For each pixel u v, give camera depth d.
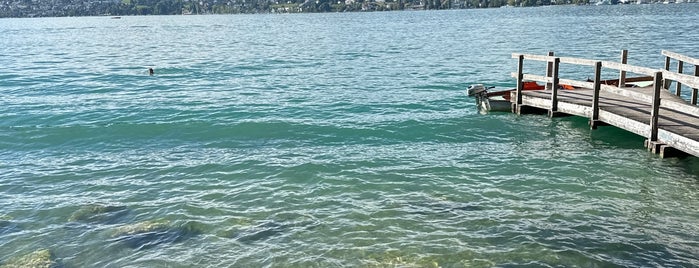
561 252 9.52
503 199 12.06
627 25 80.81
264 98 26.06
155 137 18.59
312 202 12.10
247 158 15.70
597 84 17.08
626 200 11.88
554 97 19.05
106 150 17.11
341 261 9.38
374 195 12.45
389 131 18.73
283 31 98.12
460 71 34.53
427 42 60.59
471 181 13.31
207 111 22.89
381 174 13.95
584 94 20.28
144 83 32.12
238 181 13.67
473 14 176.75
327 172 14.20
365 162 15.05
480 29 83.81
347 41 66.75
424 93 26.55
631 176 13.41
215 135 18.67
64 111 23.41
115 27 132.38
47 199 12.75
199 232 10.69
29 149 17.39
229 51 54.75
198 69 38.94
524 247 9.72
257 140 17.89
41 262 9.59
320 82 31.36
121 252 9.97
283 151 16.44
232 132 18.98
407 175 13.84
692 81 13.16
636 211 11.27
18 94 28.50
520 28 82.38
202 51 55.34
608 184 12.91
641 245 9.75
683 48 44.88
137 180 14.00
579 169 14.08
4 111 23.55
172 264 9.48
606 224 10.65
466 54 45.12
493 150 16.14
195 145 17.48
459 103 23.64
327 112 22.33
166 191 13.10
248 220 11.18
